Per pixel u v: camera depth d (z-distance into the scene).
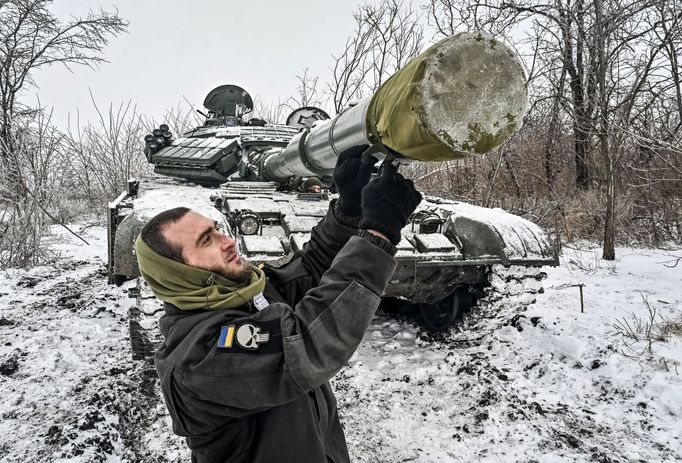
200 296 1.31
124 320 5.43
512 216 4.50
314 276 1.75
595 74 7.43
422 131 1.31
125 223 3.54
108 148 14.61
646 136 6.76
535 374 3.98
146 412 3.34
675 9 6.32
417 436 3.13
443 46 1.30
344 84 12.86
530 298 4.30
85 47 14.01
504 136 1.38
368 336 4.84
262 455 1.34
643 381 3.64
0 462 2.81
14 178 8.58
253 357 1.19
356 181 1.64
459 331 4.45
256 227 3.83
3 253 8.73
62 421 3.24
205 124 7.36
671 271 6.80
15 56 13.20
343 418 3.33
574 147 10.46
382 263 1.28
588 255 8.08
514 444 3.02
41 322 5.38
